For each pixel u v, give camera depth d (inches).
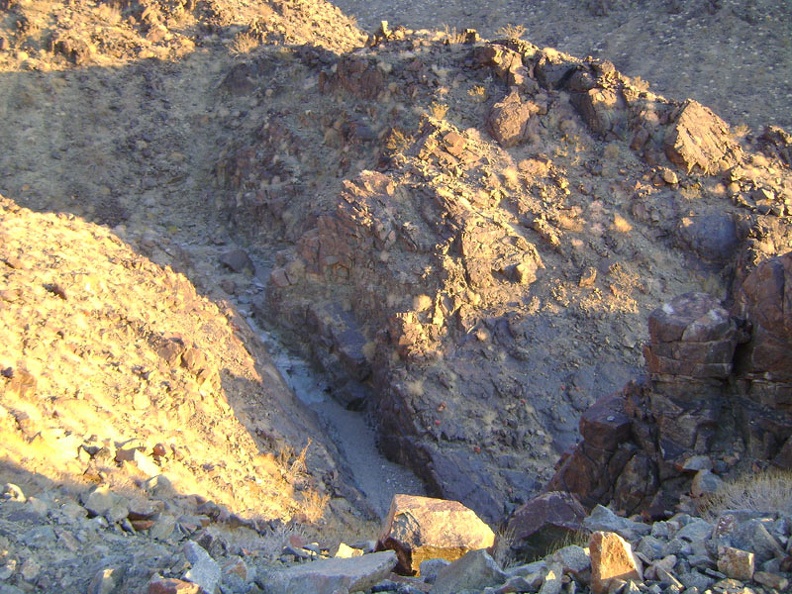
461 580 248.4
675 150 868.6
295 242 959.6
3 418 368.2
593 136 914.1
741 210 831.7
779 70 1688.0
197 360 569.0
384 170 893.2
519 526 354.0
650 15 1961.1
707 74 1722.4
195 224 1072.8
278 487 515.5
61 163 1151.0
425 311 749.9
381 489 660.7
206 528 317.1
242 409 593.6
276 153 1071.0
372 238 808.9
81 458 381.4
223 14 1393.9
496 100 941.8
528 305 762.2
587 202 855.7
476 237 784.9
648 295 781.3
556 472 504.4
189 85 1280.8
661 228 832.9
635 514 421.4
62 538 270.8
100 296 574.6
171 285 687.7
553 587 233.3
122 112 1229.7
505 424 685.9
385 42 1093.8
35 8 1347.2
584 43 1948.8
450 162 874.8
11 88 1226.0
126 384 495.2
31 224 637.9
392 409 708.0
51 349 476.1
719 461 402.6
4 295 491.5
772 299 399.2
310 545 346.3
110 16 1382.9
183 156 1171.9
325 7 1579.7
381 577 261.1
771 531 245.6
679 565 241.4
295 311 828.6
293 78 1196.5
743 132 935.7
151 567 252.7
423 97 968.9
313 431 668.1
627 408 444.5
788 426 390.9
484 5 2225.6
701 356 412.8
